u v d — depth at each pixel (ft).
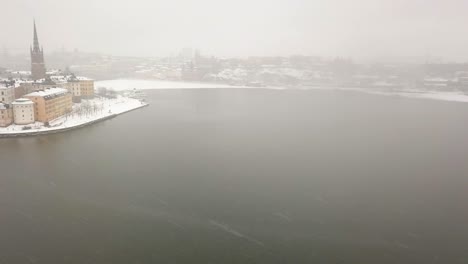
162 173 449.89
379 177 451.12
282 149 567.59
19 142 585.63
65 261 279.49
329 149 574.15
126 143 586.45
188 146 574.56
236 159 511.40
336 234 321.11
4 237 309.22
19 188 402.52
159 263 278.46
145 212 351.46
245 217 344.90
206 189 403.75
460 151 579.07
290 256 289.94
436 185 429.38
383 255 293.84
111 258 282.97
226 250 295.28
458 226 337.11
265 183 423.23
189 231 320.29
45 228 323.16
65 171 454.81
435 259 289.94
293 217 346.33
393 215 354.95
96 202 370.53
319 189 409.90
